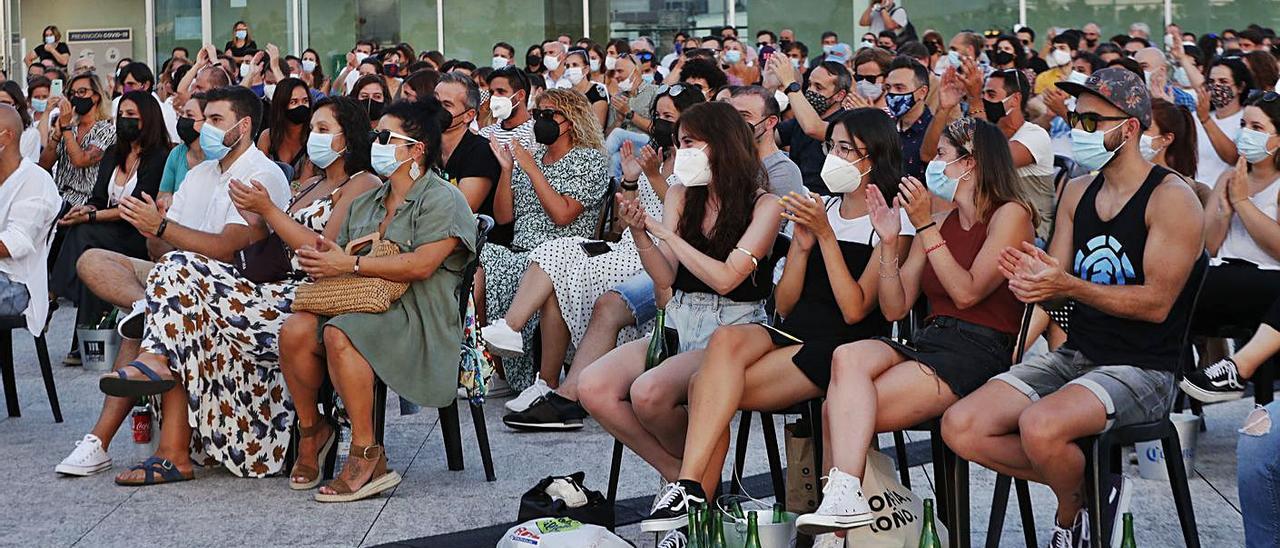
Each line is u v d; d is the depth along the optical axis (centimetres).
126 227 668
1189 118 515
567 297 569
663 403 392
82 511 443
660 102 577
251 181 499
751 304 418
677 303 423
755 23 1459
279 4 1587
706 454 365
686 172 407
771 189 455
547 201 600
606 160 620
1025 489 378
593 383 405
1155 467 462
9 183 561
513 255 609
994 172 380
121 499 456
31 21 1736
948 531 362
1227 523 416
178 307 462
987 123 385
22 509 445
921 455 502
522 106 717
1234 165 686
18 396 624
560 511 386
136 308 485
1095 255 368
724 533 350
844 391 354
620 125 930
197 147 597
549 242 581
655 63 1248
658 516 354
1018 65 996
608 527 396
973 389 366
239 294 467
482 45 1539
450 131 625
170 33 1628
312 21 1577
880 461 362
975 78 638
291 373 457
